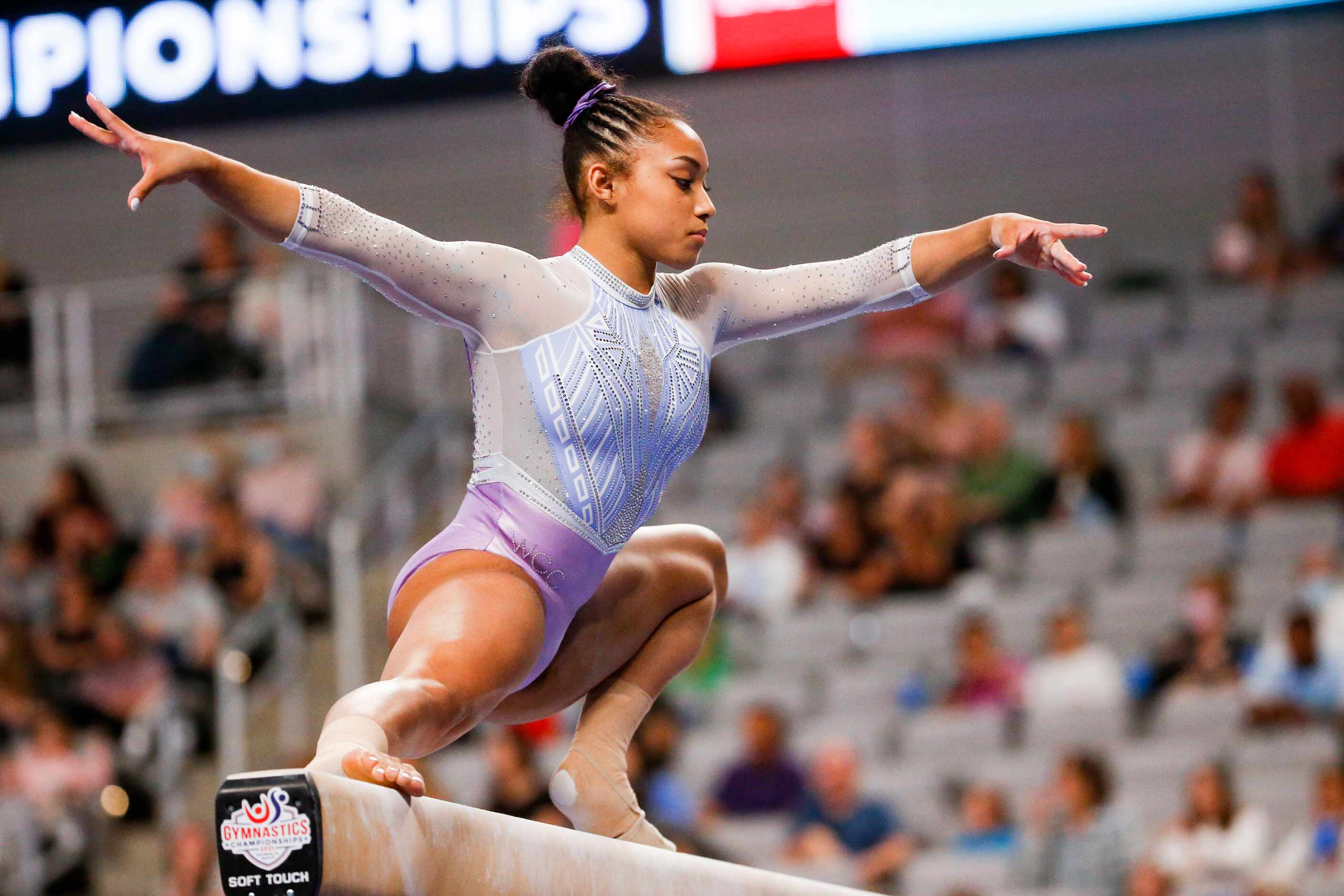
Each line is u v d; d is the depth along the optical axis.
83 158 15.62
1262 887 8.12
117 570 11.26
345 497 12.33
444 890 2.15
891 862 8.72
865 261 3.28
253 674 10.62
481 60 11.93
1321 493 11.07
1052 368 12.98
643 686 3.41
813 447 12.67
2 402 13.23
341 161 15.44
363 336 13.27
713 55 11.81
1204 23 11.68
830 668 10.57
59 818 9.77
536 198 15.05
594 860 2.51
